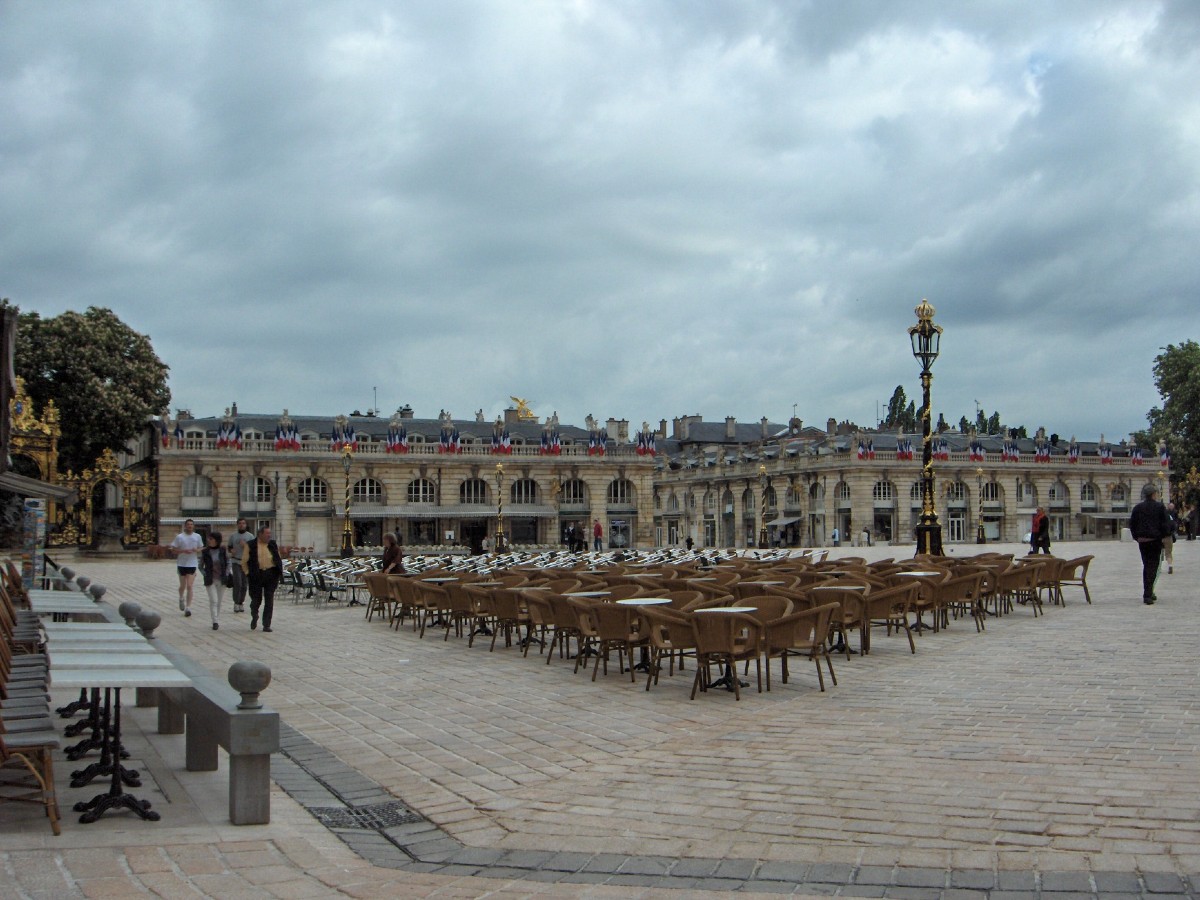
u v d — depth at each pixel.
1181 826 6.64
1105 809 7.03
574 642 18.31
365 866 6.65
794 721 10.45
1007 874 6.00
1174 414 93.25
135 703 12.32
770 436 127.62
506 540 70.62
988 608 21.27
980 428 139.38
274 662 16.17
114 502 70.44
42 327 60.97
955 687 11.99
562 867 6.51
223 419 69.50
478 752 9.66
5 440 11.99
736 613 11.98
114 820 7.52
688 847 6.73
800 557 25.77
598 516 79.94
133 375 62.94
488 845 7.00
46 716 7.77
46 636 9.90
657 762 8.97
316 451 71.88
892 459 89.44
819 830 6.90
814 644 12.32
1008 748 8.84
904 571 19.77
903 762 8.52
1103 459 98.19
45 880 6.14
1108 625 17.53
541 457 78.50
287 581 29.73
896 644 16.31
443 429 76.12
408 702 12.40
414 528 75.12
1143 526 20.94
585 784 8.38
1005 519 94.00
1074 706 10.55
